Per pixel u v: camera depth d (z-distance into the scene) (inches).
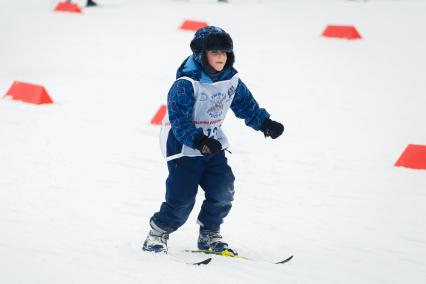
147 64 1035.9
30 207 435.8
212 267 325.7
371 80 892.6
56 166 539.2
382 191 484.4
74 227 397.7
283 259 352.5
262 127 341.7
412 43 1133.7
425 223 418.0
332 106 762.8
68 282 307.3
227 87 324.2
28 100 788.6
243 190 485.7
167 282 304.7
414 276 331.9
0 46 1212.5
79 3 1734.7
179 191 333.4
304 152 589.6
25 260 339.3
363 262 351.3
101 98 815.7
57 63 1063.0
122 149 594.2
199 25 1328.7
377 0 1676.9
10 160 554.6
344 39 1190.9
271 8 1598.2
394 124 684.1
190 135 309.9
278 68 980.6
